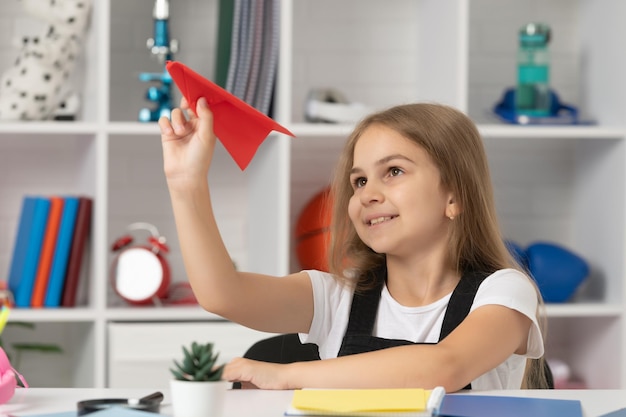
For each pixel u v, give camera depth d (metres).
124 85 3.38
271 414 1.22
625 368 3.19
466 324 1.62
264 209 3.23
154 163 3.44
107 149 3.25
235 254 3.52
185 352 1.19
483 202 1.92
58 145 3.41
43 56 3.03
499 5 3.58
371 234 1.85
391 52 3.54
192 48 3.43
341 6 3.52
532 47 3.28
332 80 3.52
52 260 3.03
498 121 3.54
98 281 2.96
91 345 3.03
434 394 1.27
